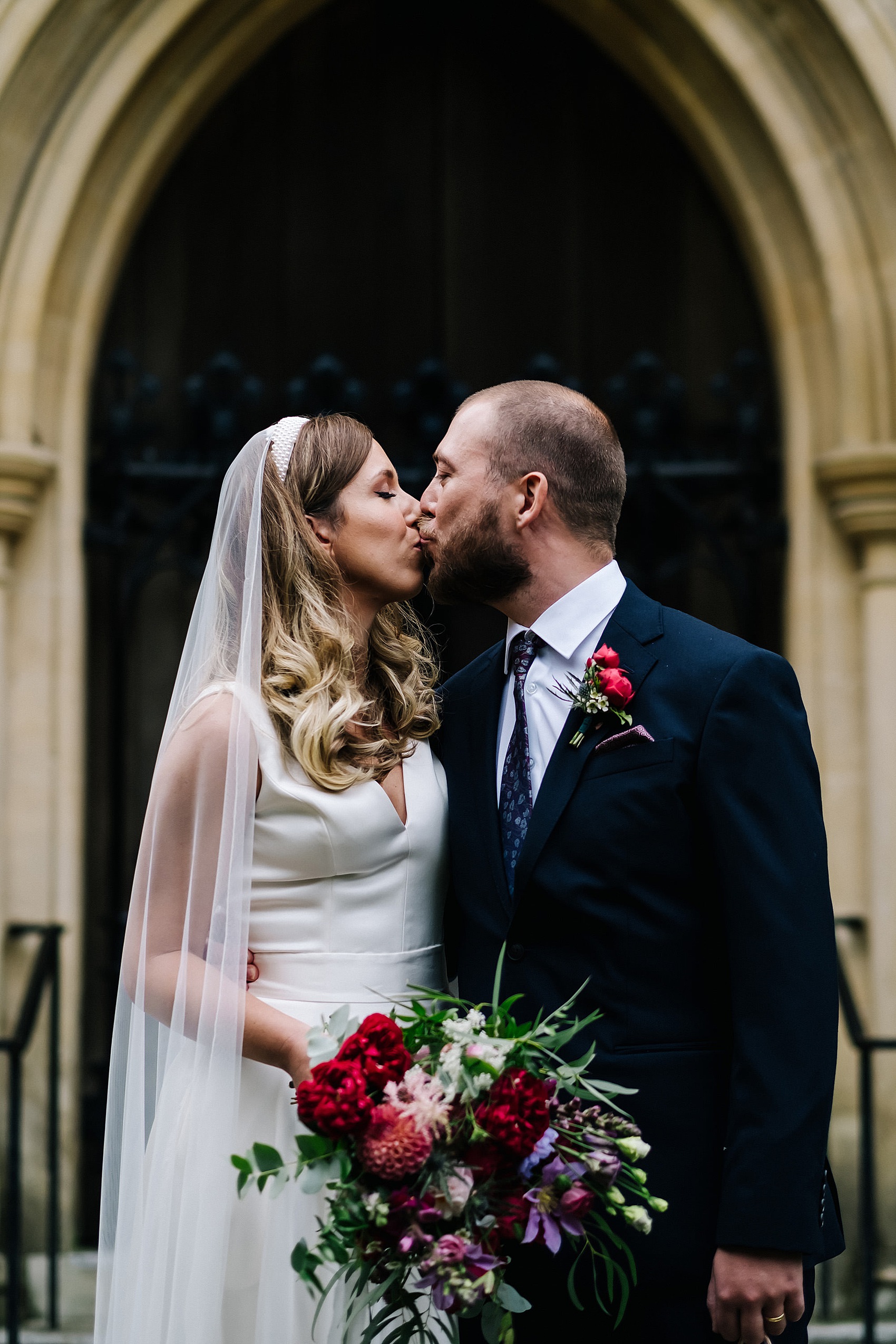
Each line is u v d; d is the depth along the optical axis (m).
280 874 2.12
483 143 4.52
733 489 4.32
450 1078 1.71
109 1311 2.15
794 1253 1.84
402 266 4.50
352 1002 2.10
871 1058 3.53
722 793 1.96
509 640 2.26
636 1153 1.73
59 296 4.07
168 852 2.12
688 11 4.03
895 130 3.92
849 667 4.08
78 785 4.04
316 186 4.50
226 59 4.20
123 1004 2.21
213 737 2.11
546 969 2.03
